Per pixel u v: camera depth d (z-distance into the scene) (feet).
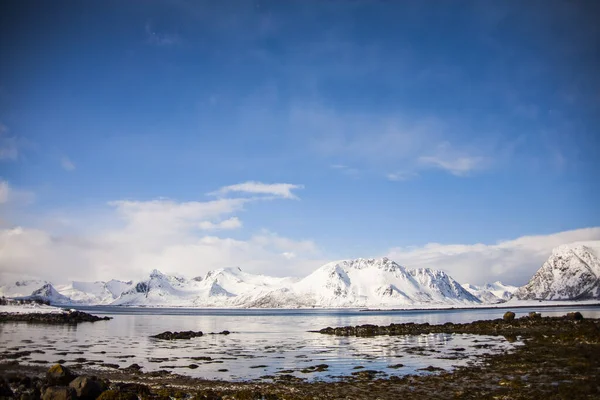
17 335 286.46
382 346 233.35
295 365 171.94
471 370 147.64
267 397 114.52
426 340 258.16
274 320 610.24
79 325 410.11
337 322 536.83
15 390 113.70
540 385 120.37
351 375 147.64
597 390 112.37
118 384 119.55
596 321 297.12
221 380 141.18
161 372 153.89
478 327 313.12
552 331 253.24
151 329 382.22
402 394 116.98
